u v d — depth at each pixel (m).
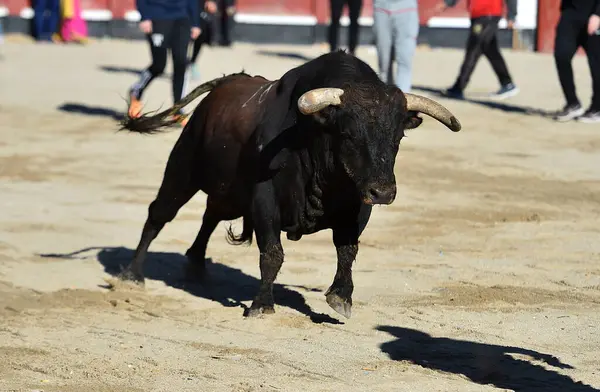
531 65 57.78
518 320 17.30
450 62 60.03
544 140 36.09
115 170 30.30
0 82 48.38
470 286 19.48
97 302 18.22
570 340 16.19
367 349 15.59
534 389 13.80
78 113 40.19
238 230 24.00
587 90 47.09
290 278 19.97
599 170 31.50
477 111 41.84
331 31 55.69
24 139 34.78
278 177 16.62
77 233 23.39
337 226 16.86
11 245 22.11
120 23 71.88
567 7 39.38
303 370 14.50
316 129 15.90
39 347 15.44
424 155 33.16
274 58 58.56
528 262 21.47
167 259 21.52
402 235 23.77
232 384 13.84
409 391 13.64
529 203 27.14
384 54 39.66
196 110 18.62
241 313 17.58
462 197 27.70
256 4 70.56
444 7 49.31
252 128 17.11
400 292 19.05
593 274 20.55
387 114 15.20
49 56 60.34
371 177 14.98
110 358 14.96
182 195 19.06
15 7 71.25
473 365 14.86
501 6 44.56
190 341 15.91
